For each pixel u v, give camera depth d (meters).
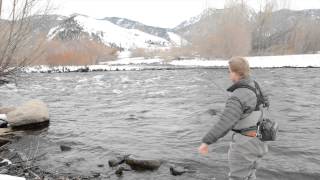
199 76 29.47
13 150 8.64
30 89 21.95
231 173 4.49
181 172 6.96
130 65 51.28
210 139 4.17
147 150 8.55
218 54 52.47
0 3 12.02
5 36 12.19
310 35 56.22
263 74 29.70
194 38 57.91
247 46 52.38
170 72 35.16
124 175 6.96
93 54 56.56
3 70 12.38
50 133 10.27
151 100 16.70
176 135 9.95
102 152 8.52
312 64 39.06
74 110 14.30
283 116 12.13
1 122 10.93
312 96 16.81
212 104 14.83
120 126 11.20
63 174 7.04
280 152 8.12
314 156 7.86
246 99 4.22
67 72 37.50
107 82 26.28
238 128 4.36
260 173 6.91
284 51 55.28
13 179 5.12
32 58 13.20
